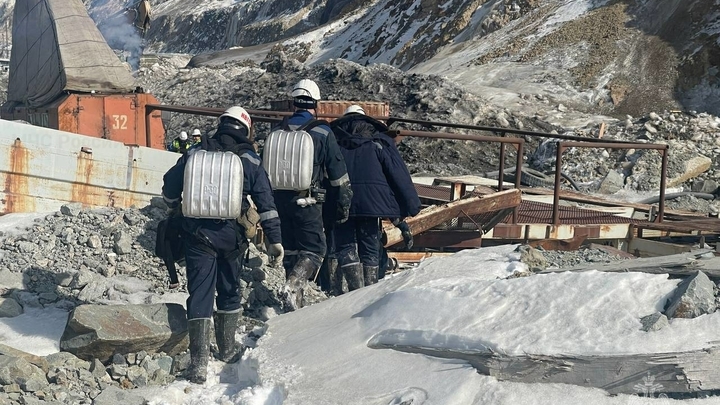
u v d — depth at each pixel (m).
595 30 44.94
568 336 4.11
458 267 5.55
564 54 44.16
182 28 133.00
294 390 4.46
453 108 30.42
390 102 31.66
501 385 4.03
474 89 39.94
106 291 6.70
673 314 4.06
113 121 12.20
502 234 9.50
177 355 5.59
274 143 6.12
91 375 5.11
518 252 5.64
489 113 30.58
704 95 37.75
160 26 137.75
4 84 34.41
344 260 6.64
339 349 4.78
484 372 4.14
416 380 4.23
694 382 3.76
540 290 4.53
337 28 77.75
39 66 12.70
